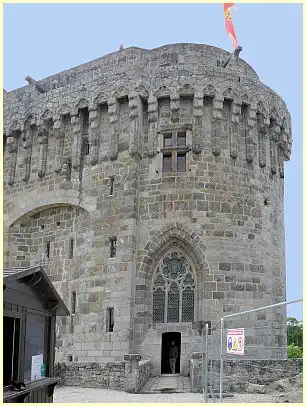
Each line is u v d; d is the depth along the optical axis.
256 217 33.34
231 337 17.58
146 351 30.62
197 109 33.03
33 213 37.81
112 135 34.09
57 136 36.97
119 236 32.47
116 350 30.77
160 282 31.94
